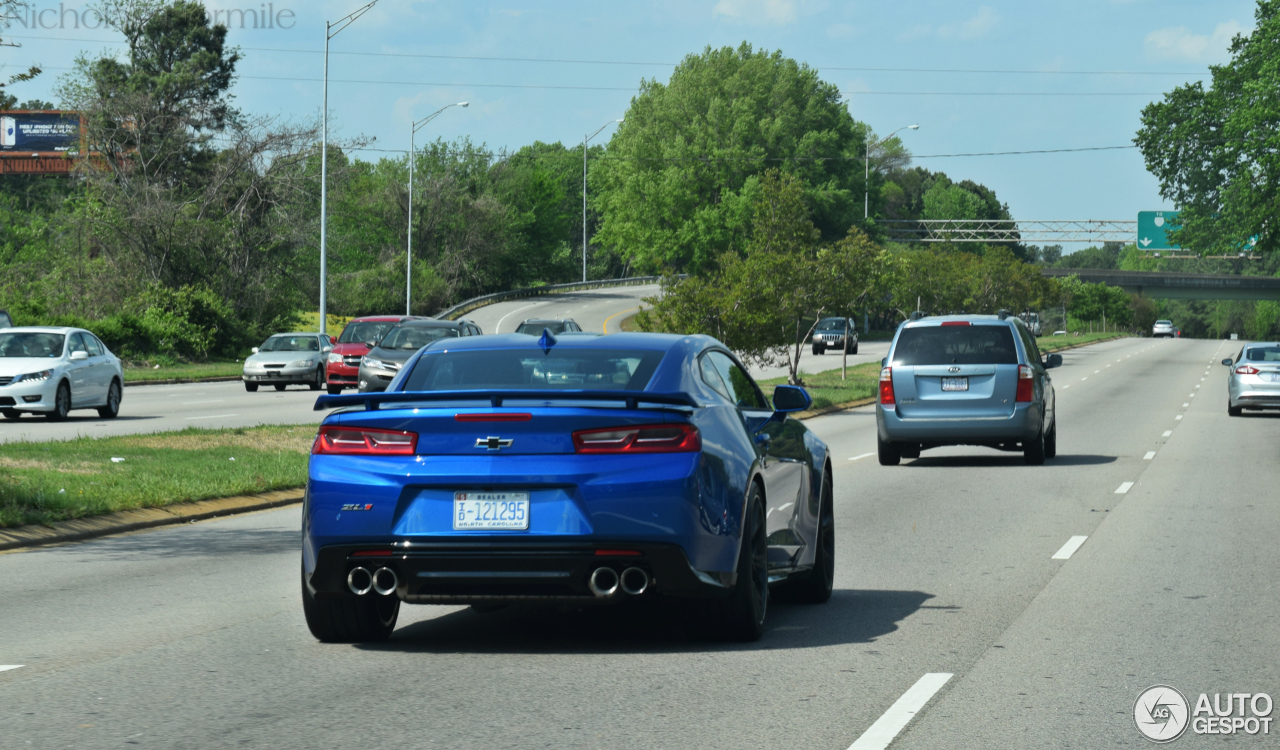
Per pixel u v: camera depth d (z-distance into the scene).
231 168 78.69
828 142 128.62
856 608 11.09
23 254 80.50
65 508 16.11
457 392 8.86
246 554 14.27
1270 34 69.44
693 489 8.66
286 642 9.66
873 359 80.94
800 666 8.82
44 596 11.66
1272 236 68.81
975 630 10.09
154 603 11.32
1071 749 6.86
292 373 48.09
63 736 7.02
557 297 133.38
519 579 8.61
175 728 7.19
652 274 164.25
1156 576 12.73
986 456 27.45
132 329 67.75
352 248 123.56
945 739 7.03
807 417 39.06
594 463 8.59
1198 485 21.61
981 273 94.81
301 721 7.34
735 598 9.28
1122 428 35.97
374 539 8.68
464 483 8.62
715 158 127.25
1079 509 18.33
